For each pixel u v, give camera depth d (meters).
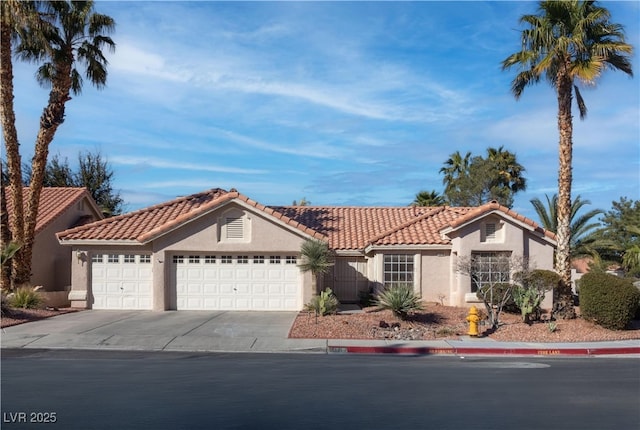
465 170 47.47
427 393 9.61
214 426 7.48
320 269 21.11
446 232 23.98
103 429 7.31
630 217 37.97
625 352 15.55
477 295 21.44
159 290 22.45
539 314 19.95
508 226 23.59
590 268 34.03
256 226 22.73
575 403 8.96
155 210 25.12
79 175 42.91
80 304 22.73
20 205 22.44
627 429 7.51
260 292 22.78
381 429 7.42
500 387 10.19
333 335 17.00
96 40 23.75
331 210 30.28
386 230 27.42
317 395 9.37
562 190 20.58
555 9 19.58
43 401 8.80
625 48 19.33
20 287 22.30
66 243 22.72
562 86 20.36
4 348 14.91
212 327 18.16
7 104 21.89
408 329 18.41
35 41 21.92
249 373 11.45
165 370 11.73
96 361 12.97
